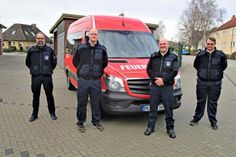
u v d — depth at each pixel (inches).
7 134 189.5
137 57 239.0
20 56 1423.5
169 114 192.5
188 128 214.4
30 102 289.0
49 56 218.1
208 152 167.6
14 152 160.7
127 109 202.1
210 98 213.2
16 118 227.8
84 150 166.1
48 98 225.1
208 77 208.7
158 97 192.9
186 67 837.8
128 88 201.2
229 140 189.3
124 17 282.2
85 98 198.2
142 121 226.5
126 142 180.2
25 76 528.7
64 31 653.3
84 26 278.8
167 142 182.1
